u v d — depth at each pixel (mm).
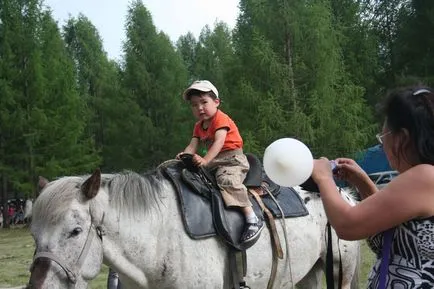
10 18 22781
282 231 3688
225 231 3221
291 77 15289
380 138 1833
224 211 3318
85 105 30875
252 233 3346
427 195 1626
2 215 23906
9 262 10430
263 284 3596
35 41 23047
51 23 24594
